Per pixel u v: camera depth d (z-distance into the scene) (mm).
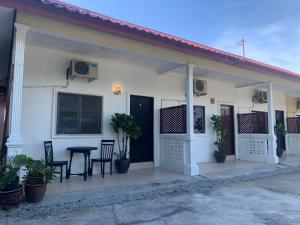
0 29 5059
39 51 6086
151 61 7082
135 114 7695
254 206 4465
